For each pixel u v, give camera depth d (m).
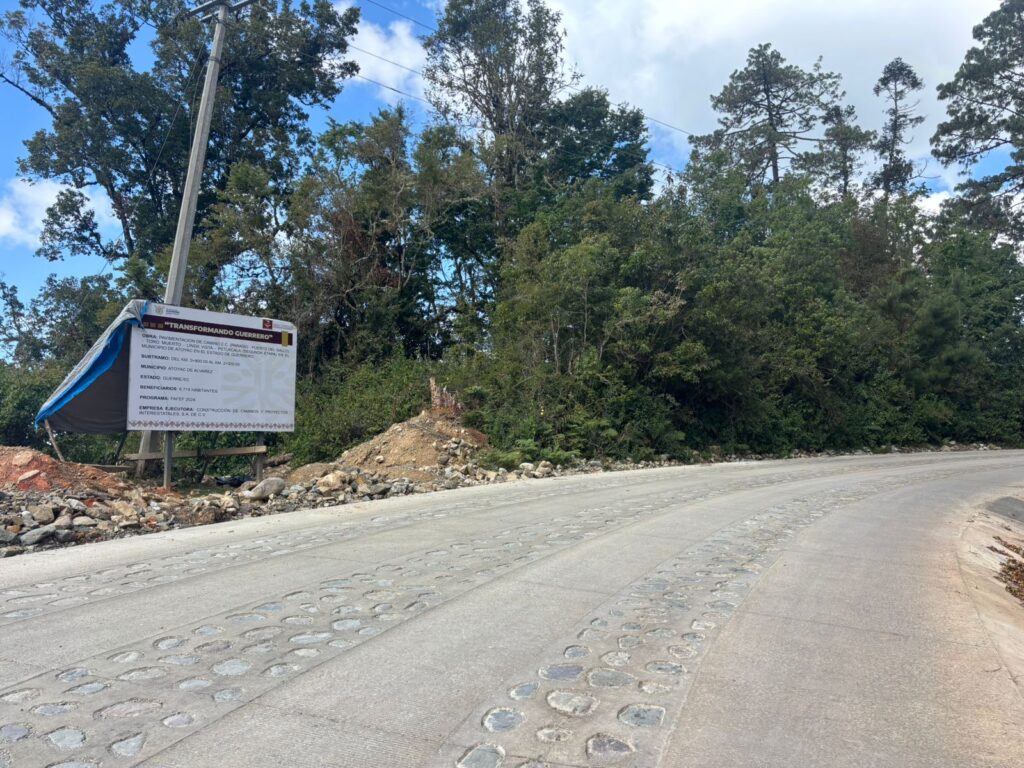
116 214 33.91
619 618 5.48
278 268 26.88
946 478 19.27
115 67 31.22
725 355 24.55
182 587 6.37
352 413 20.31
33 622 5.33
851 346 32.06
